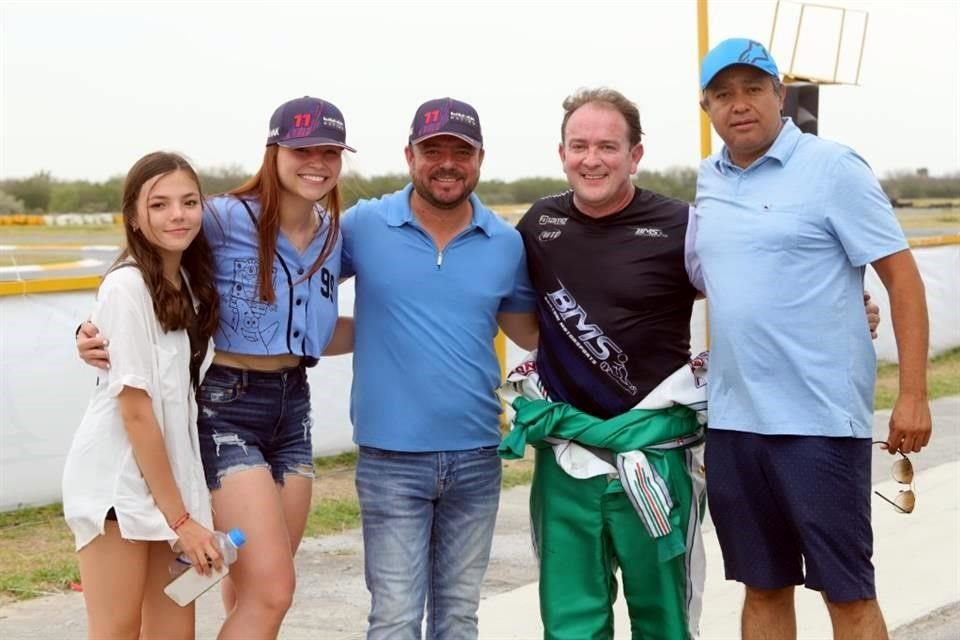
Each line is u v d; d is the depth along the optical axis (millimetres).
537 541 4387
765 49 3982
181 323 3725
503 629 5605
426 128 4023
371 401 4191
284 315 3922
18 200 43062
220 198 3939
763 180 3975
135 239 3719
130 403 3656
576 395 4211
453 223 4195
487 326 4234
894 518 7453
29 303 7633
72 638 5488
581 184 4098
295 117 3859
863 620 4027
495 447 4316
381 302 4164
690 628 4297
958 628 5508
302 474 4078
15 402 7621
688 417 4215
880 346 13977
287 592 3846
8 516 7559
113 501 3674
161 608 3926
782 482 3959
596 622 4254
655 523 4070
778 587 4090
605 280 4145
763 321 3906
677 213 4172
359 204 4270
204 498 3812
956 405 12070
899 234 3908
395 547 4176
